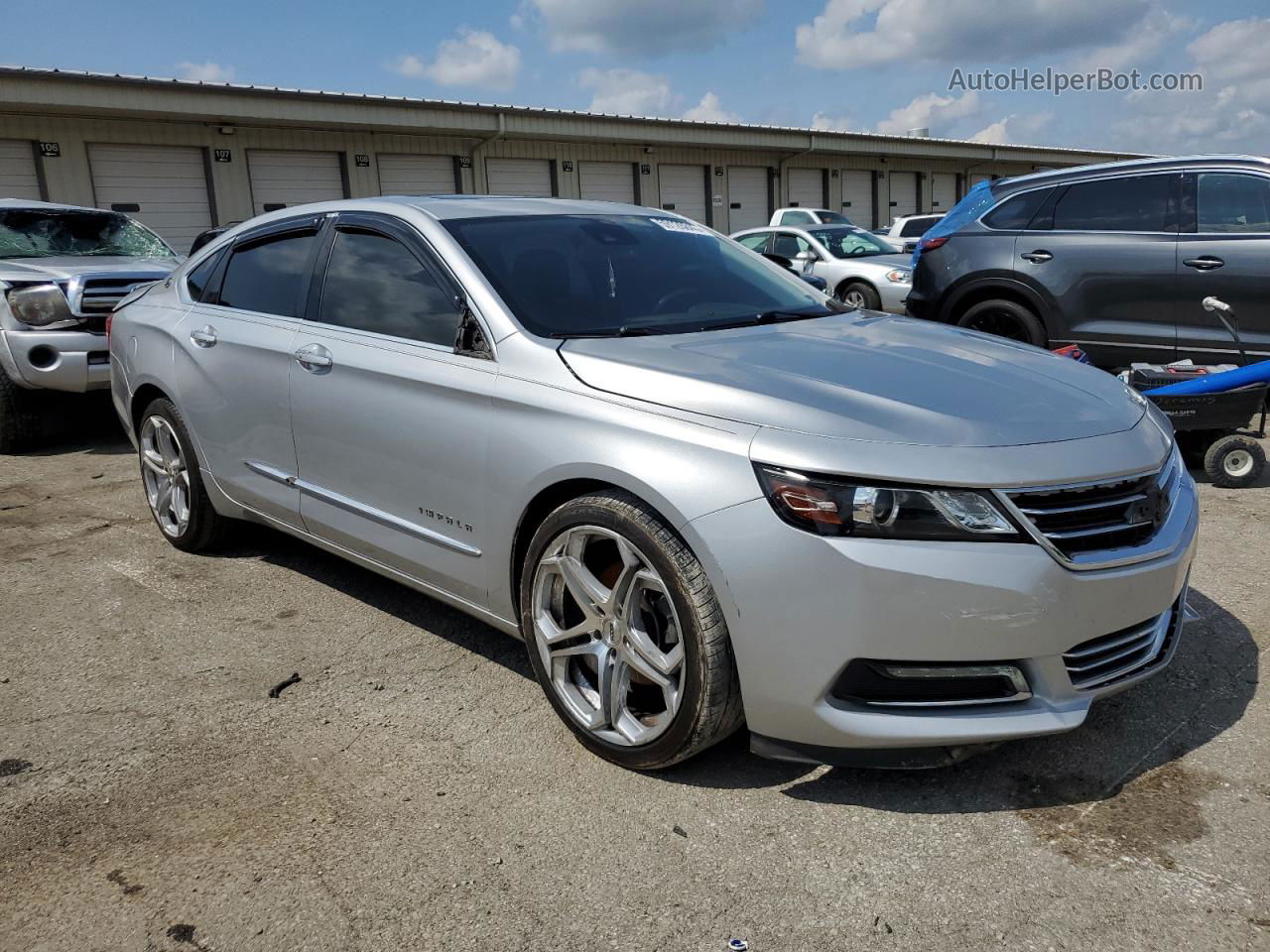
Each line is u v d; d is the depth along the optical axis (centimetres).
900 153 3262
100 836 248
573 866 235
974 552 230
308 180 2094
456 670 341
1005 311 716
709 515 244
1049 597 233
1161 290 644
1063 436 250
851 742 241
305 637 370
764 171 3012
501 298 315
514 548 296
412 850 241
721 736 262
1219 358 631
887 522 231
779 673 241
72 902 224
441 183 2303
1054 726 240
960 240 736
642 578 263
